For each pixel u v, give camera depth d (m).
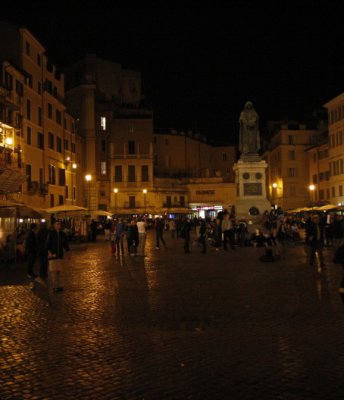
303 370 6.92
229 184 89.12
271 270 18.67
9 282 16.64
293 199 84.12
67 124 61.69
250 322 9.96
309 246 20.30
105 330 9.51
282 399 5.91
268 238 22.72
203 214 89.62
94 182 74.06
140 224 27.50
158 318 10.52
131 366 7.25
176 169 94.31
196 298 12.86
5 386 6.51
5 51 44.28
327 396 5.99
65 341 8.74
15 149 40.69
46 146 51.97
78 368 7.20
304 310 11.05
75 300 12.86
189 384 6.45
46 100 52.16
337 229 26.30
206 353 7.84
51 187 53.69
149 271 19.34
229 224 29.03
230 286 14.80
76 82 79.38
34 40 47.81
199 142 100.69
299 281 15.59
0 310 11.63
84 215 38.72
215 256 25.50
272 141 93.94
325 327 9.44
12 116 41.44
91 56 81.94
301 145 84.88
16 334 9.30
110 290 14.49
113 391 6.25
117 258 25.78
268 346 8.17
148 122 82.75
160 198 84.25
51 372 7.04
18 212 24.44
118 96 86.00
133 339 8.80
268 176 97.62
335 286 14.45
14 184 37.59
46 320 10.49
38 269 21.12
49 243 14.45
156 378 6.70
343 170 67.06
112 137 82.25
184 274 18.08
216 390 6.22
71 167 62.84
